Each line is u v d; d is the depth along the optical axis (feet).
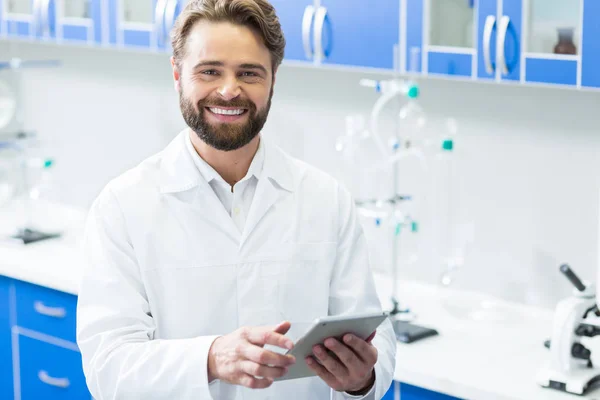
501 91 11.71
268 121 14.10
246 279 7.95
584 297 9.60
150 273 7.80
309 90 13.50
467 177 12.22
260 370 6.66
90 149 16.38
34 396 13.98
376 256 13.24
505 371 9.91
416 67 11.00
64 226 15.64
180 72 7.49
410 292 12.54
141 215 7.82
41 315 13.65
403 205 12.81
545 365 9.64
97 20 14.03
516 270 12.00
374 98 12.82
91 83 16.10
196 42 7.27
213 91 7.28
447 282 12.22
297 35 11.91
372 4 11.21
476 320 11.51
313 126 13.56
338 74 13.14
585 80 9.77
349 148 13.05
